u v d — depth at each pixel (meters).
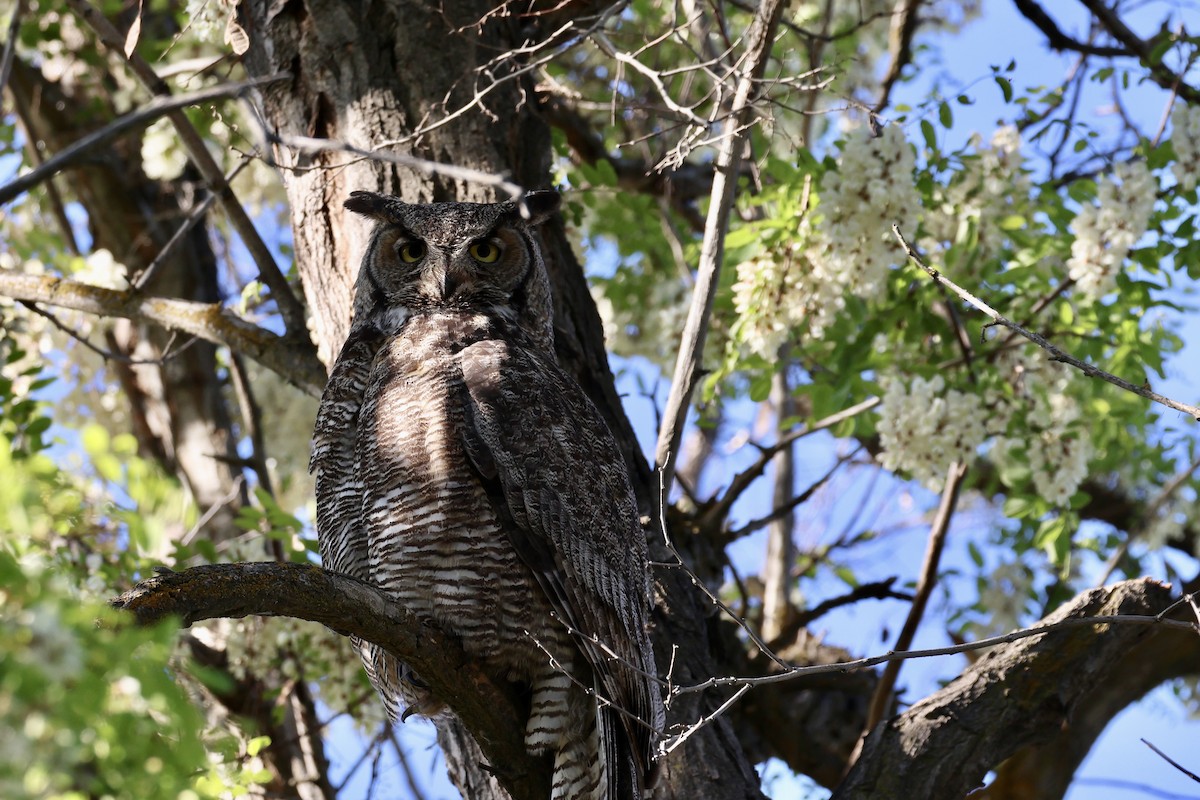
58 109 16.83
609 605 8.28
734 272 12.90
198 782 5.32
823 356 13.54
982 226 12.40
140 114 5.21
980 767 9.12
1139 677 11.50
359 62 10.02
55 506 5.56
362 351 8.95
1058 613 9.39
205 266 17.11
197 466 15.44
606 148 15.45
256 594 6.34
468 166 9.83
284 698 12.90
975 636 15.00
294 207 10.03
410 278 9.09
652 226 15.19
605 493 8.55
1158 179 12.34
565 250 10.59
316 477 8.85
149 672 4.36
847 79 16.56
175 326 10.83
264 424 16.23
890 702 12.29
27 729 3.86
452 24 10.16
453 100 10.00
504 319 9.12
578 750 8.24
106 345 15.62
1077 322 12.77
